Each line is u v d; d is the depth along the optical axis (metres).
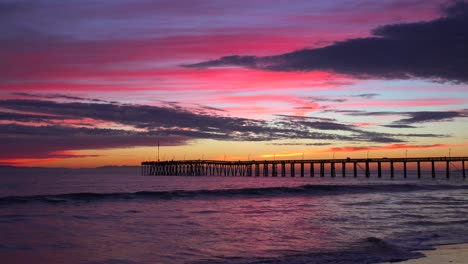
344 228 21.55
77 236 18.30
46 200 30.50
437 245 17.88
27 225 20.59
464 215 26.84
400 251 16.42
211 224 22.09
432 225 22.88
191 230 20.28
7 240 17.14
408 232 20.72
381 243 17.66
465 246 17.84
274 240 18.38
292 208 29.47
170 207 28.91
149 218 23.67
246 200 34.75
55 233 18.81
